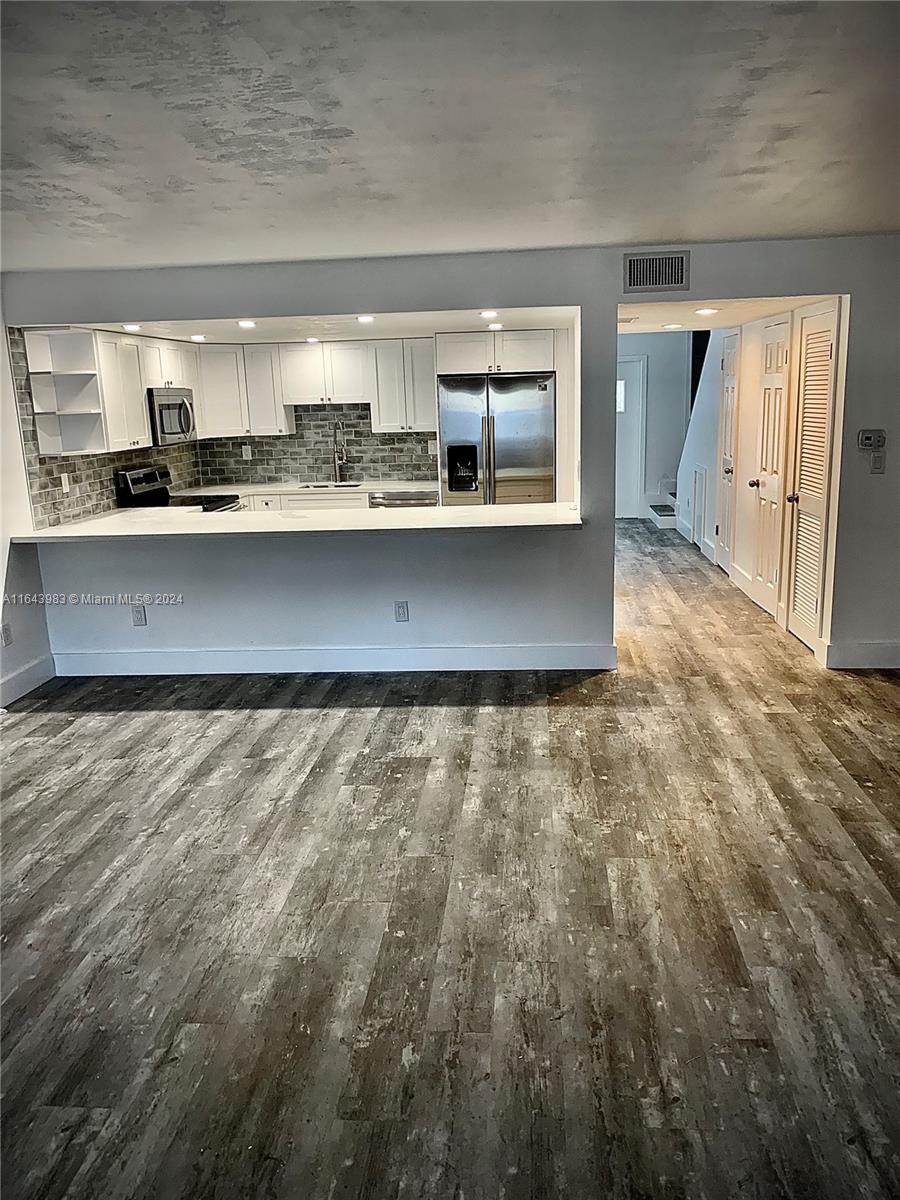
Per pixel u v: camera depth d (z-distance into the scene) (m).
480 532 4.63
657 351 10.05
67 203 3.03
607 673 4.88
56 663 5.16
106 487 5.57
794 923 2.61
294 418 7.00
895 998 2.28
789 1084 2.01
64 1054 2.19
